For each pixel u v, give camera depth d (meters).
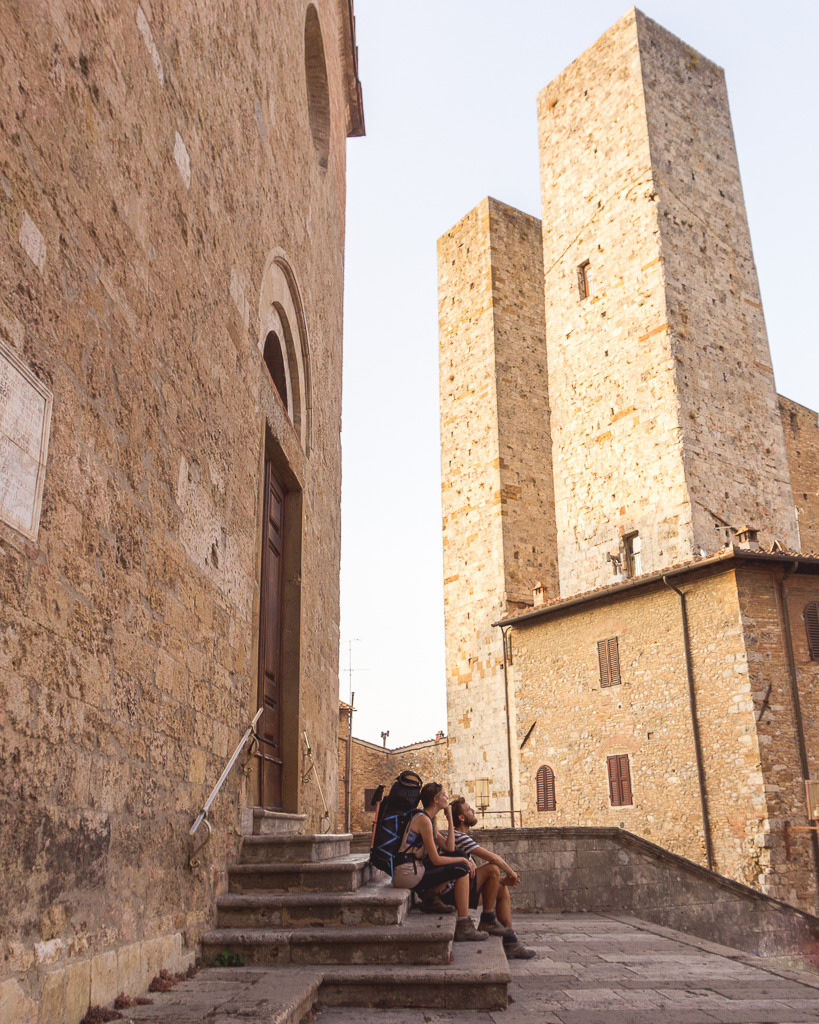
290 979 4.53
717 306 23.50
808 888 15.82
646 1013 4.70
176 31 5.48
